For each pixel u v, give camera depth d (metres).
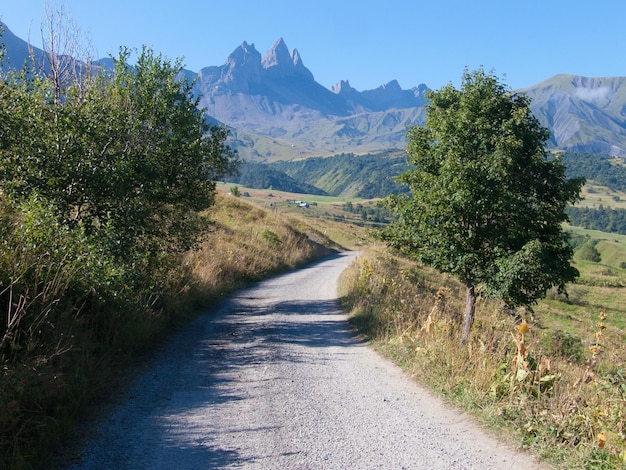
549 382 5.84
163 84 11.64
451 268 9.03
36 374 4.76
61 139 8.24
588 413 4.91
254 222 34.19
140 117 10.62
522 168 8.57
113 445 4.48
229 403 5.84
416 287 20.00
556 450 4.50
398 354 8.41
